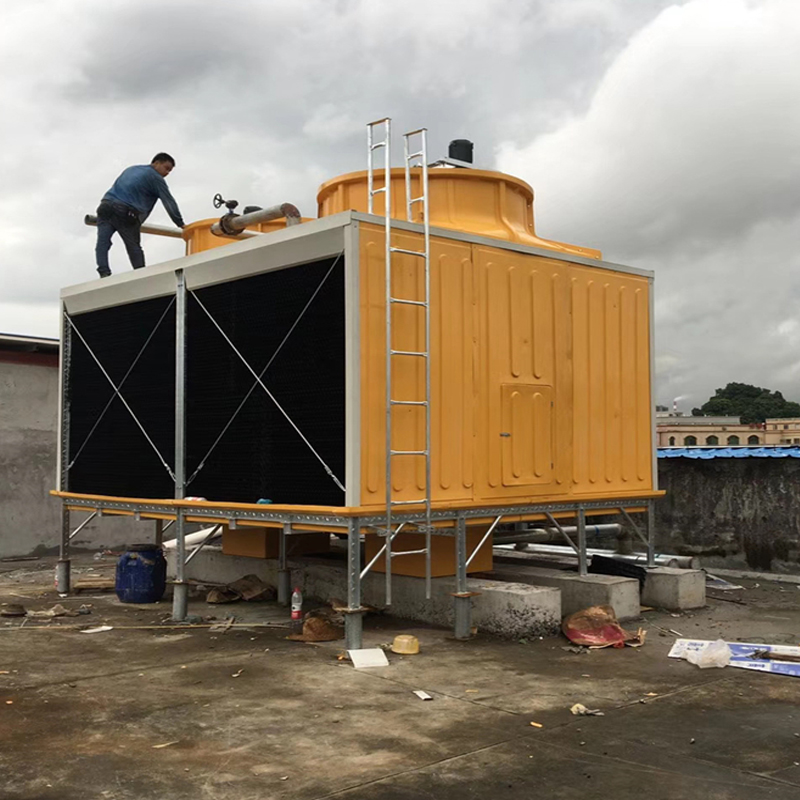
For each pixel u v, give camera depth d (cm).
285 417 841
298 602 905
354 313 768
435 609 902
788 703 616
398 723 565
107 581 1230
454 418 852
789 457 1235
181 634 863
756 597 1095
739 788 454
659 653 781
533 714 586
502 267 907
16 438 1504
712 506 1312
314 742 527
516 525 1181
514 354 912
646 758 499
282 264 846
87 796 442
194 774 473
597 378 1006
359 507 768
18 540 1500
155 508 986
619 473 1027
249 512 868
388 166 803
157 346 1016
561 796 443
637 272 1062
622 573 1036
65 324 1159
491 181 1009
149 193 1141
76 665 729
